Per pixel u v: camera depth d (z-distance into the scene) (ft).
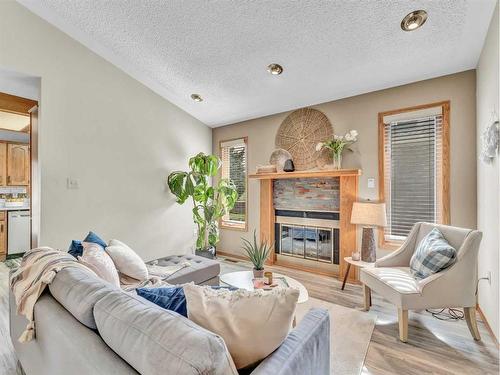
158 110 12.95
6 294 9.60
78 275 4.11
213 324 2.86
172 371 2.11
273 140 13.62
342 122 11.43
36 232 10.42
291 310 3.04
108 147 11.03
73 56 9.99
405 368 5.69
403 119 10.01
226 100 12.72
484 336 6.89
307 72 9.87
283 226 13.39
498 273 6.37
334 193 11.64
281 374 2.66
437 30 7.36
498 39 6.23
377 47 8.23
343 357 6.05
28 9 8.95
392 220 10.31
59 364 3.29
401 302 6.59
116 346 2.69
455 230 7.35
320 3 7.09
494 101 6.64
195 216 13.85
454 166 9.02
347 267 10.25
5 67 8.50
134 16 8.61
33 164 10.90
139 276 7.40
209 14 8.03
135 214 12.02
